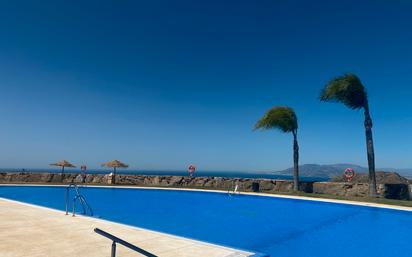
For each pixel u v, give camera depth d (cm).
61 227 845
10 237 720
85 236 745
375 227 1088
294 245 859
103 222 932
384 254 785
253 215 1345
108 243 686
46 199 1828
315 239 923
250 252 646
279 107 2161
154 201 1783
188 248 658
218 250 648
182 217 1292
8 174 2484
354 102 1831
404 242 895
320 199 1652
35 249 631
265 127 2162
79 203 1666
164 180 2570
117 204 1672
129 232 803
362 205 1424
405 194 1798
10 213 1053
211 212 1423
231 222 1188
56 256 590
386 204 1468
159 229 1056
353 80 1778
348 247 844
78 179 2658
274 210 1468
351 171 1994
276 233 1004
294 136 2134
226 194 2052
